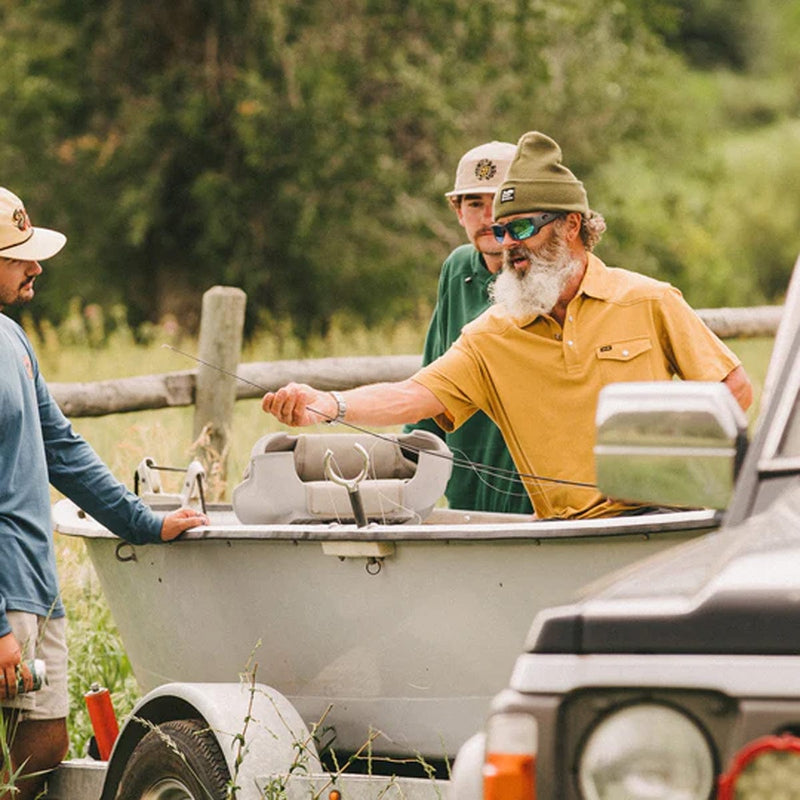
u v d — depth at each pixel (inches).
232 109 1563.7
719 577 202.5
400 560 344.5
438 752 351.9
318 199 1574.8
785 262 2482.8
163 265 1632.6
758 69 3567.9
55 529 430.6
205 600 384.8
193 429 732.7
